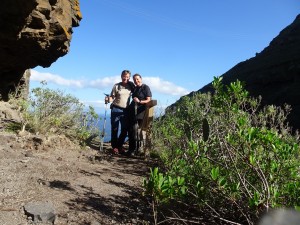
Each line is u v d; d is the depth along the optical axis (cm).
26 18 776
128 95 854
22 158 534
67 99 831
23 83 1174
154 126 805
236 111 354
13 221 309
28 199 366
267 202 272
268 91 2652
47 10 816
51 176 469
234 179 348
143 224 346
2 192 374
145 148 778
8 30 800
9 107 891
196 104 646
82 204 382
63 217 340
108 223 343
